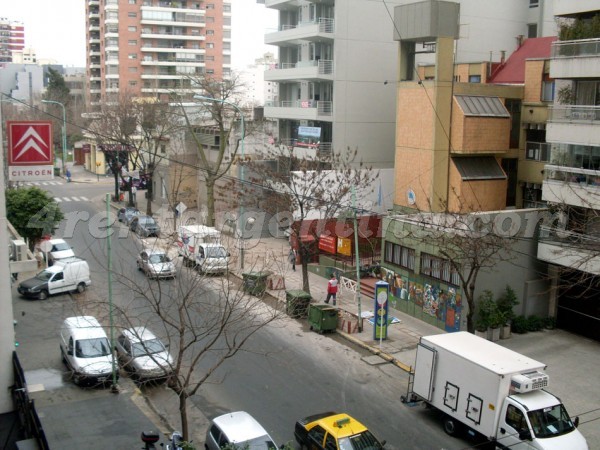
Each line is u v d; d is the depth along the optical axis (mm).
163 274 26781
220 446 15625
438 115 32156
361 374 22359
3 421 14188
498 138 32750
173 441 14375
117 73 101750
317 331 26406
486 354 17672
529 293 26625
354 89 42344
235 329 25203
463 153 32156
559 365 23109
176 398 20219
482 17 44719
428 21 31703
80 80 121562
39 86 149000
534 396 16562
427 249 26938
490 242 23219
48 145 18891
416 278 27891
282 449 13688
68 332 22453
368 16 42156
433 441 17594
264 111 49688
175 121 57062
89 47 107375
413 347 24688
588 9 26422
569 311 26766
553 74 27109
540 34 44844
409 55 34781
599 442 17672
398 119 34938
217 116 47656
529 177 33781
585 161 25844
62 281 30500
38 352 23875
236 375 21891
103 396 20172
